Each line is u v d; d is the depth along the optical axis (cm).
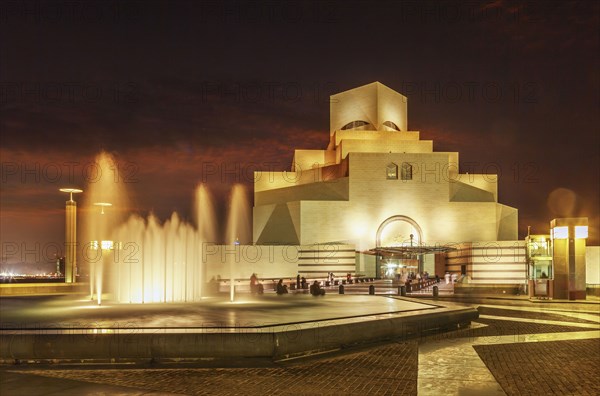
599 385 1152
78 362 1295
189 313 1845
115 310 1969
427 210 6794
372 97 7838
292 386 1112
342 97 8119
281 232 6838
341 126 8106
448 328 2002
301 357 1391
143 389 1065
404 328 1744
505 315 2647
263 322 1554
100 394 1022
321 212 6656
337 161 7612
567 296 3738
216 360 1316
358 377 1202
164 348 1304
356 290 4978
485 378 1212
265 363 1305
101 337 1302
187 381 1138
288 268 6131
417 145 7312
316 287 3136
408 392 1088
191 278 3344
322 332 1461
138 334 1307
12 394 1021
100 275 3625
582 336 1864
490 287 4678
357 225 6700
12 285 3334
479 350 1562
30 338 1296
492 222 6819
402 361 1383
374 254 6062
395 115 8138
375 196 6769
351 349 1523
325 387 1110
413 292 4812
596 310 2966
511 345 1655
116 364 1284
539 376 1234
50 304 2323
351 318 1691
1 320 1612
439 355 1475
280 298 2789
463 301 3697
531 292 3919
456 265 6347
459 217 6812
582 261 3747
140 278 3200
